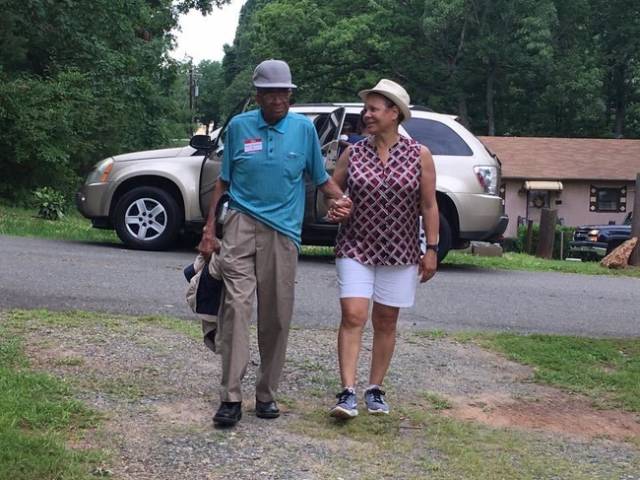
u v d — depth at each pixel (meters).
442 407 5.05
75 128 20.34
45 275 8.11
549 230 16.53
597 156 36.78
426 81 43.03
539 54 39.62
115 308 6.90
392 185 4.62
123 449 4.07
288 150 4.45
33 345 5.59
